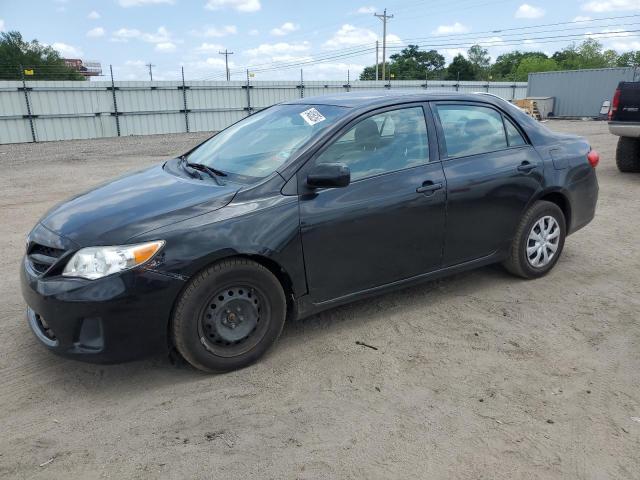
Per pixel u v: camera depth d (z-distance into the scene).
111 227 3.06
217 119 30.05
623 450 2.66
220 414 2.96
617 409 2.98
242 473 2.51
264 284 3.34
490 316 4.13
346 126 3.68
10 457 2.63
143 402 3.08
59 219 3.34
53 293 2.96
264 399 3.10
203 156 4.23
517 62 100.81
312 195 3.46
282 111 4.31
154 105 27.89
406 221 3.81
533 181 4.50
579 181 4.86
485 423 2.86
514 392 3.14
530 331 3.89
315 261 3.49
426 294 4.55
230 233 3.16
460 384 3.22
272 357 3.55
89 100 25.92
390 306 4.32
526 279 4.83
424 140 4.01
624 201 7.95
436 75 89.31
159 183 3.71
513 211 4.44
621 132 9.44
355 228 3.60
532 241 4.69
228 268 3.19
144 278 2.96
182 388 3.21
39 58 69.31
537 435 2.76
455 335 3.84
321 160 3.55
